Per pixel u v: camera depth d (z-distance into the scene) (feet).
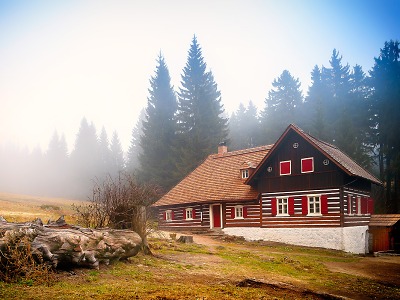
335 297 35.47
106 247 37.47
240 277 40.37
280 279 42.88
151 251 51.78
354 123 176.35
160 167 169.58
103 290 29.35
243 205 105.50
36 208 110.63
